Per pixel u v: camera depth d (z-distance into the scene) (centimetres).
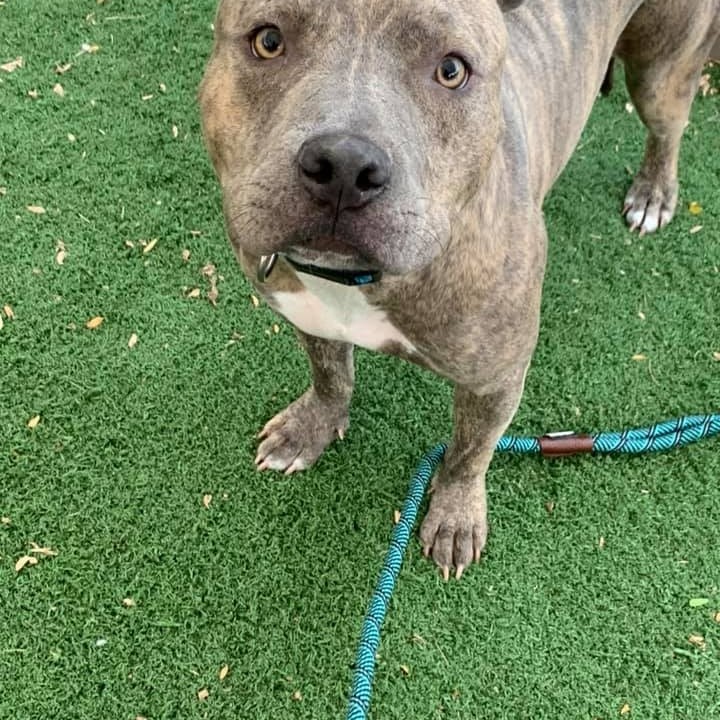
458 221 43
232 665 57
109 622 58
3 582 59
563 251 75
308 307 50
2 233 73
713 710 57
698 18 62
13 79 82
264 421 66
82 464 64
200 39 85
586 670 58
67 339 69
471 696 57
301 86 38
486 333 48
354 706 55
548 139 55
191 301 71
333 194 36
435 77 39
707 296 73
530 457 65
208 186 76
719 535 62
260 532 62
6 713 56
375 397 67
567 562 61
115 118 80
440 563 60
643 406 68
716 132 81
